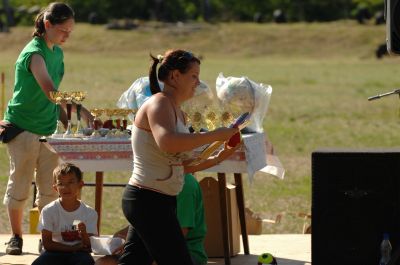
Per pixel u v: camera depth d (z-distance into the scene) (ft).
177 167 41.91
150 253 42.32
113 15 462.60
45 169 55.72
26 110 55.06
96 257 54.08
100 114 54.08
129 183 42.19
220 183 53.36
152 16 466.29
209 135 40.83
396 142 137.08
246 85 54.90
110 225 77.51
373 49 395.75
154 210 41.65
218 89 55.93
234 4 500.74
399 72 303.07
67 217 50.26
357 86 245.24
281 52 396.16
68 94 54.19
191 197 48.49
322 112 177.78
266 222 74.74
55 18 54.90
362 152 49.62
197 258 49.55
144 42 393.70
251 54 391.65
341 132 148.97
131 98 56.65
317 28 421.59
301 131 149.18
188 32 413.59
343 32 414.41
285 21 460.96
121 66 302.66
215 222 55.88
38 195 56.39
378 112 179.22
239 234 58.80
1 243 60.95
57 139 53.01
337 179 49.85
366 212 49.80
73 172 50.21
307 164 115.55
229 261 53.88
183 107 53.31
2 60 310.65
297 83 253.65
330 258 50.21
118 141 52.85
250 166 52.16
